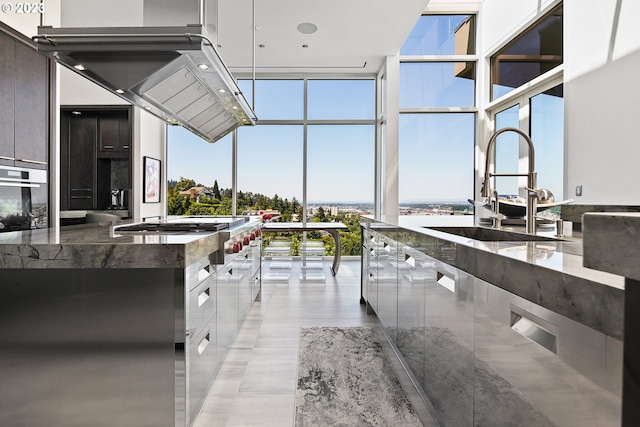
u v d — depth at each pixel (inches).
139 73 81.8
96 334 55.9
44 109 125.0
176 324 55.8
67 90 209.9
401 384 83.7
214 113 125.5
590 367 27.0
